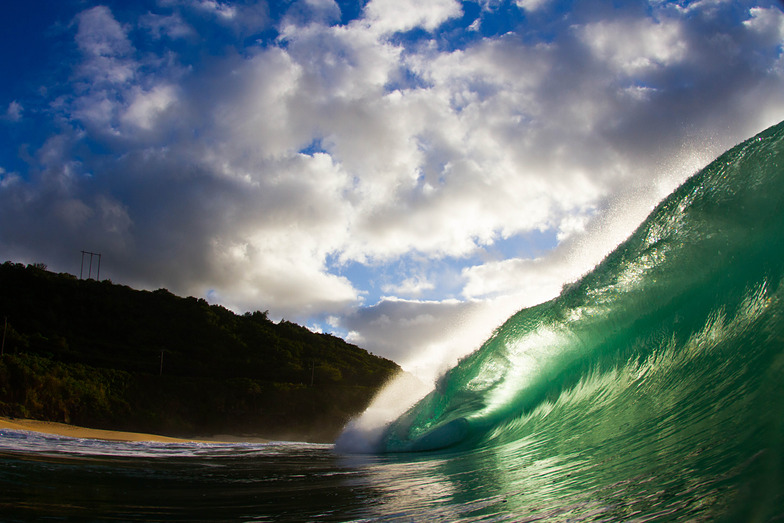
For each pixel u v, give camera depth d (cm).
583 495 337
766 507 225
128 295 6631
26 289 5978
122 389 4478
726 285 609
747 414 377
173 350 5791
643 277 724
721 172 661
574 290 878
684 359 596
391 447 1053
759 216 592
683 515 246
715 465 311
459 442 920
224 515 408
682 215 695
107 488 533
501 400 1026
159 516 403
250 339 6588
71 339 5369
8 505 413
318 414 4984
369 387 5997
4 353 4272
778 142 604
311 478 646
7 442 1020
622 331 763
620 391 664
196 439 3956
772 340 475
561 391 834
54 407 3734
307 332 7644
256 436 4459
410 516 363
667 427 456
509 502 363
